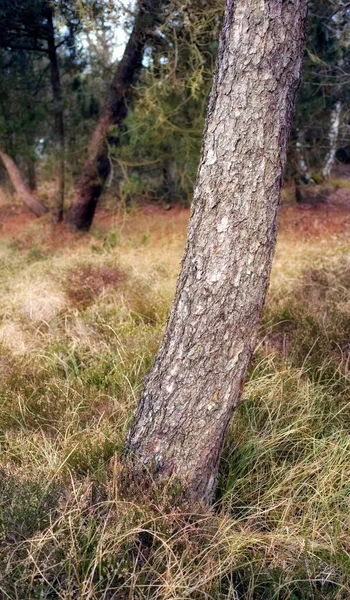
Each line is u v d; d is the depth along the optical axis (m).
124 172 8.25
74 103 9.30
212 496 2.22
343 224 9.14
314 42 7.51
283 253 6.66
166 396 2.10
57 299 4.86
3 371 3.47
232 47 1.86
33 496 2.06
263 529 2.19
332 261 5.52
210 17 5.90
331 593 1.82
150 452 2.14
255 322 2.04
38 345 4.02
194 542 1.90
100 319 4.30
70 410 3.00
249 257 1.95
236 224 1.92
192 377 2.04
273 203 1.95
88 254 7.03
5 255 8.00
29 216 12.16
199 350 2.02
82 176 9.10
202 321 2.01
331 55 7.71
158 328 4.07
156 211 11.11
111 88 8.46
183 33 6.30
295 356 3.55
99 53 8.33
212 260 1.97
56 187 9.49
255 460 2.51
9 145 9.44
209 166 1.94
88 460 2.42
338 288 4.65
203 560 1.88
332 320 3.94
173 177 11.02
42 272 6.16
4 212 12.90
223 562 1.85
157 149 8.46
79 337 4.12
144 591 1.78
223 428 2.10
